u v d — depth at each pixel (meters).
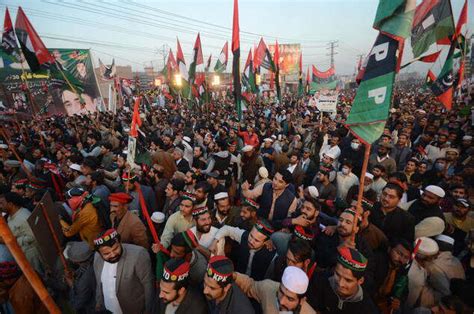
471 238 3.64
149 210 5.10
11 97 17.36
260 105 26.06
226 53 14.45
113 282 2.92
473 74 15.80
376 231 3.57
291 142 10.10
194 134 11.38
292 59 46.31
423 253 3.03
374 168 5.58
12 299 3.19
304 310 2.33
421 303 3.03
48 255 3.13
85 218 3.72
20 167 6.89
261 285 2.69
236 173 7.69
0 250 3.61
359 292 2.50
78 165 6.23
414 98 30.78
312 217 3.53
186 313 2.50
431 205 4.14
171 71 14.58
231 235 3.57
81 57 21.28
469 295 2.54
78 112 20.95
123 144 10.73
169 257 3.21
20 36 8.21
